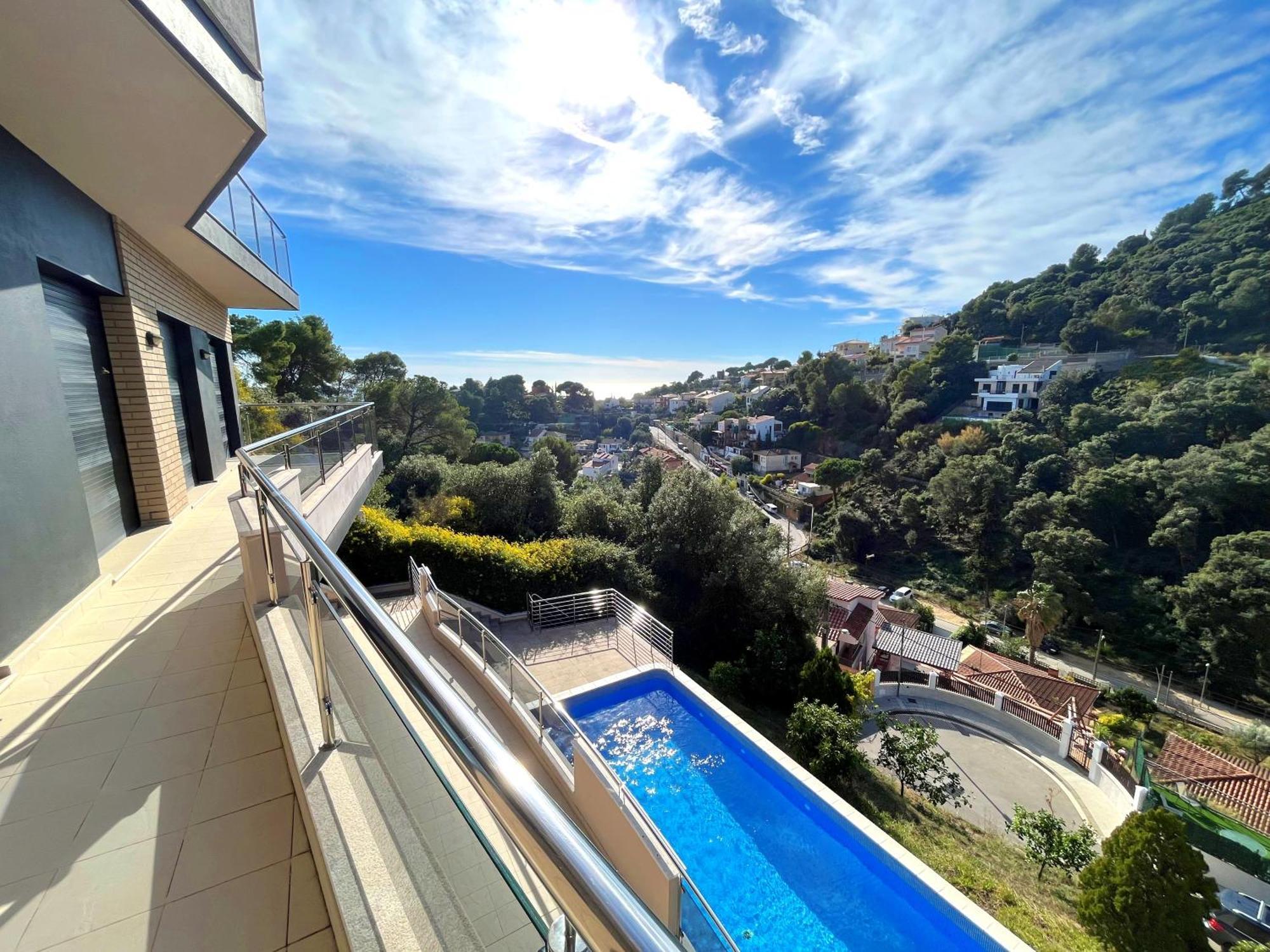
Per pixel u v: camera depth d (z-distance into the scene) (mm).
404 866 1222
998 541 32406
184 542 4367
